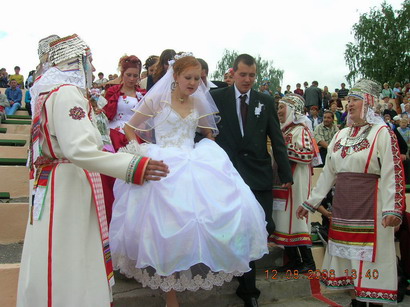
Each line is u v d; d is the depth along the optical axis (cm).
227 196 275
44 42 238
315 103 1417
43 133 215
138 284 320
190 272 265
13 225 390
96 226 217
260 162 352
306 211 346
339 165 324
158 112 310
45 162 218
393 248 304
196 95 325
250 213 281
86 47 232
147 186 272
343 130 342
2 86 1412
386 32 3878
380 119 316
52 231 204
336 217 321
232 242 260
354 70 3984
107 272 219
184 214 258
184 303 317
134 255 267
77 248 206
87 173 218
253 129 353
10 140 641
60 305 199
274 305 348
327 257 334
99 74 1242
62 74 221
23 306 204
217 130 345
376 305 329
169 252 250
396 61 3809
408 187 614
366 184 309
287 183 356
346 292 391
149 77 438
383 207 297
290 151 387
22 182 501
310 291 370
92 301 205
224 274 271
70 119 206
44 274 200
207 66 376
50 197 208
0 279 295
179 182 272
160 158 285
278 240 383
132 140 304
